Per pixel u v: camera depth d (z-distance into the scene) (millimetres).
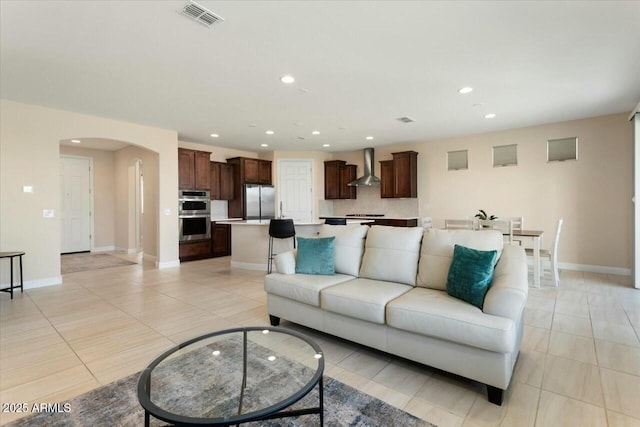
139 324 3141
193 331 2979
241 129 6023
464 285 2289
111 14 2363
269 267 5547
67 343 2713
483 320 1941
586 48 2912
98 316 3365
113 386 2078
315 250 3238
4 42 2758
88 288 4508
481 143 6414
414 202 7414
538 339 2746
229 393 1599
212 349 2062
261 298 4023
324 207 8672
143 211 6816
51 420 1748
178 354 1983
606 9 2330
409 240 2961
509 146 6125
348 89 3924
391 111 4859
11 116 4316
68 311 3523
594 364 2326
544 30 2613
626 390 2008
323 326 2744
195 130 6105
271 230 5039
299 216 8422
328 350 2621
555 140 5637
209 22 2482
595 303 3680
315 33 2652
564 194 5559
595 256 5309
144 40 2750
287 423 1741
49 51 2928
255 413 1330
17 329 3014
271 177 8445
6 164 4289
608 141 5156
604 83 3760
